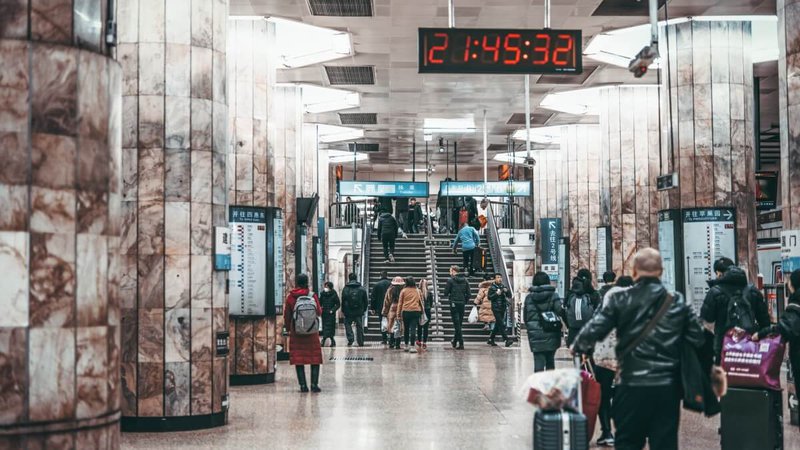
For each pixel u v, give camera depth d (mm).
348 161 34969
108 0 5355
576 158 26406
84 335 5000
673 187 14117
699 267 14656
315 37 17031
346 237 32469
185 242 9523
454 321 20172
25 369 4812
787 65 10016
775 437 7242
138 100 9523
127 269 9492
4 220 4824
